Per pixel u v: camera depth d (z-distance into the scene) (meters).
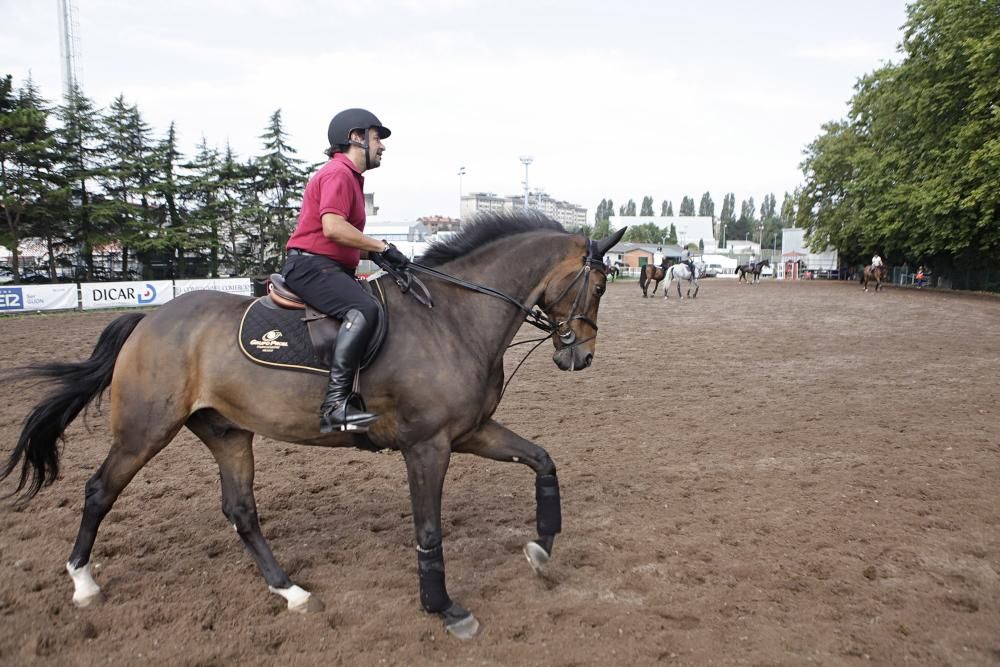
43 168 29.91
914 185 31.33
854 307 24.19
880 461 6.14
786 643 3.24
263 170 39.31
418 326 3.60
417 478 3.50
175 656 3.15
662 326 18.14
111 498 3.61
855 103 40.75
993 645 3.25
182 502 5.18
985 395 9.00
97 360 3.70
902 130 34.12
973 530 4.59
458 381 3.53
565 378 10.62
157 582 3.89
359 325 3.35
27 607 3.58
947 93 28.45
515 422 7.79
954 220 29.50
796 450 6.53
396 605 3.65
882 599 3.67
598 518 4.87
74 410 3.68
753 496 5.29
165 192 35.34
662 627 3.41
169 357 3.54
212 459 6.31
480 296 3.80
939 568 4.04
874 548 4.30
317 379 3.49
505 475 5.84
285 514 4.98
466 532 4.64
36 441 3.65
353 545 4.45
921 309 23.02
